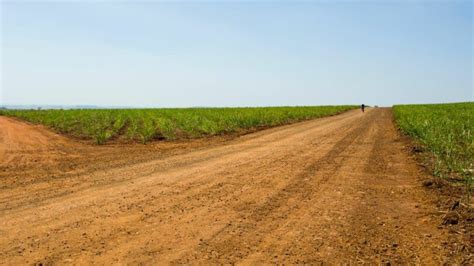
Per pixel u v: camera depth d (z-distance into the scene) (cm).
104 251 622
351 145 2045
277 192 1026
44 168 1460
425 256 607
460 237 686
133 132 2811
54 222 772
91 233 708
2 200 959
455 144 1773
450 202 909
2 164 1565
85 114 5069
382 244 659
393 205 902
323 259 598
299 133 2830
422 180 1165
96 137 2628
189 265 571
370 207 885
